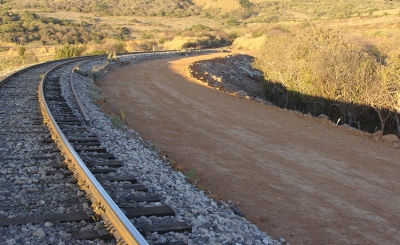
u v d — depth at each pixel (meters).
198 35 79.50
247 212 7.53
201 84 23.56
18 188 6.48
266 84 25.86
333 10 138.25
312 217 7.40
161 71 30.44
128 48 63.06
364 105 18.05
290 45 24.42
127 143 10.39
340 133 13.49
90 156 8.38
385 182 9.17
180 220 5.75
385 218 7.41
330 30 25.33
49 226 5.20
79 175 6.79
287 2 171.50
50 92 16.22
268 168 9.85
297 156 10.82
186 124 13.98
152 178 7.66
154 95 19.53
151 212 5.77
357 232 6.88
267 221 7.21
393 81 17.28
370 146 12.09
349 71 18.75
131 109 16.31
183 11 154.75
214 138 12.34
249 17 149.75
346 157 10.90
